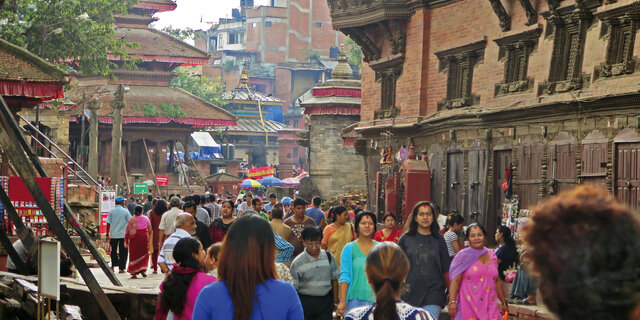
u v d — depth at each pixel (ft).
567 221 6.07
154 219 68.49
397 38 97.66
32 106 98.17
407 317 16.15
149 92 244.22
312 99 173.06
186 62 250.98
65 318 36.55
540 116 68.80
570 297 5.93
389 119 100.99
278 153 367.25
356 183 173.17
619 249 5.83
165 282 23.95
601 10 60.23
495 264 32.35
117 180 133.49
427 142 93.76
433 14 92.63
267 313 15.66
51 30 130.31
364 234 31.53
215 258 27.99
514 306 46.19
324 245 44.24
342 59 175.73
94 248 43.68
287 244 38.45
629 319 5.81
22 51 95.91
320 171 172.24
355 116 172.24
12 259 45.98
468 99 84.02
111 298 40.65
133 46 155.12
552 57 68.44
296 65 461.78
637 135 56.75
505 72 77.30
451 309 32.12
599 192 6.19
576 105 62.80
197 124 241.35
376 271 16.39
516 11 76.13
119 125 134.21
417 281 32.35
